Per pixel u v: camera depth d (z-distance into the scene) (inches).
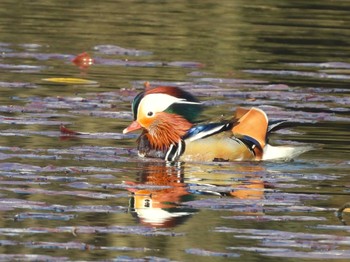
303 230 455.5
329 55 943.7
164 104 598.2
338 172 559.5
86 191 507.8
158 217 469.4
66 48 927.7
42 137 613.6
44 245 427.5
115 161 571.8
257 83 804.0
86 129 637.9
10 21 1041.5
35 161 559.2
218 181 536.4
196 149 586.9
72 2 1178.0
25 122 647.1
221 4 1198.3
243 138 586.2
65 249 424.5
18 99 713.6
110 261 411.8
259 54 936.3
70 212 472.4
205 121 608.4
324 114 695.1
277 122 602.2
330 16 1146.0
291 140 621.3
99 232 446.9
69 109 690.2
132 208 482.3
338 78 838.5
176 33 1016.2
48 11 1111.0
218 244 434.0
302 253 425.4
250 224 463.5
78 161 565.3
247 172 557.6
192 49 947.3
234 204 492.4
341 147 611.2
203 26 1058.1
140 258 415.8
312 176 549.0
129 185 522.6
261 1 1230.9
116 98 732.7
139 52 924.6
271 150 586.2
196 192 513.0
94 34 997.8
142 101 598.2
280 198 505.0
